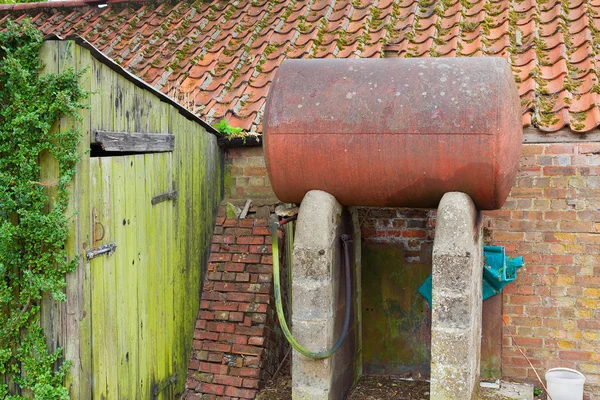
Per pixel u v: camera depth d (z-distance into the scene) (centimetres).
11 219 390
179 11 838
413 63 443
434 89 423
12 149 386
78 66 380
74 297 384
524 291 550
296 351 452
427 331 566
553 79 589
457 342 416
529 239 546
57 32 847
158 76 691
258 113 605
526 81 582
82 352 390
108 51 769
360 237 564
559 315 544
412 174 429
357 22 730
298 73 459
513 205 547
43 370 387
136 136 445
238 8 812
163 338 499
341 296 490
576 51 629
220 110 623
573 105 554
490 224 549
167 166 499
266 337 546
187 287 541
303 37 719
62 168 379
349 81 443
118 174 427
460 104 415
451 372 418
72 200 380
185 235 535
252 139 591
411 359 571
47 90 375
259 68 678
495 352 546
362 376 575
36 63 379
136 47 765
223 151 612
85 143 387
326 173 445
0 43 381
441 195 437
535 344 550
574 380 502
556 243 541
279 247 575
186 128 534
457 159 416
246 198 609
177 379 524
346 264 471
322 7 769
